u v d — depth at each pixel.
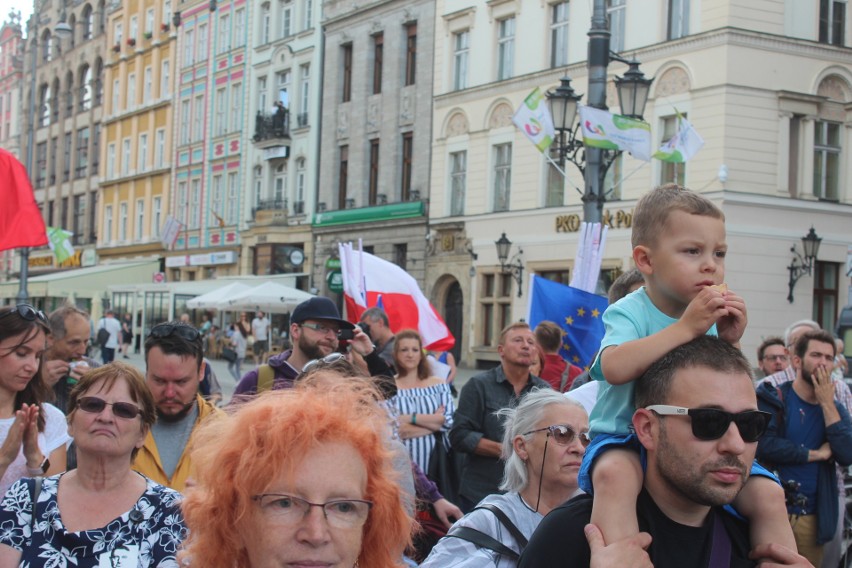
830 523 5.98
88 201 61.03
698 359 2.30
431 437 6.62
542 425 3.92
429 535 5.64
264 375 5.91
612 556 2.25
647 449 2.37
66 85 64.69
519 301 29.41
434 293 33.16
